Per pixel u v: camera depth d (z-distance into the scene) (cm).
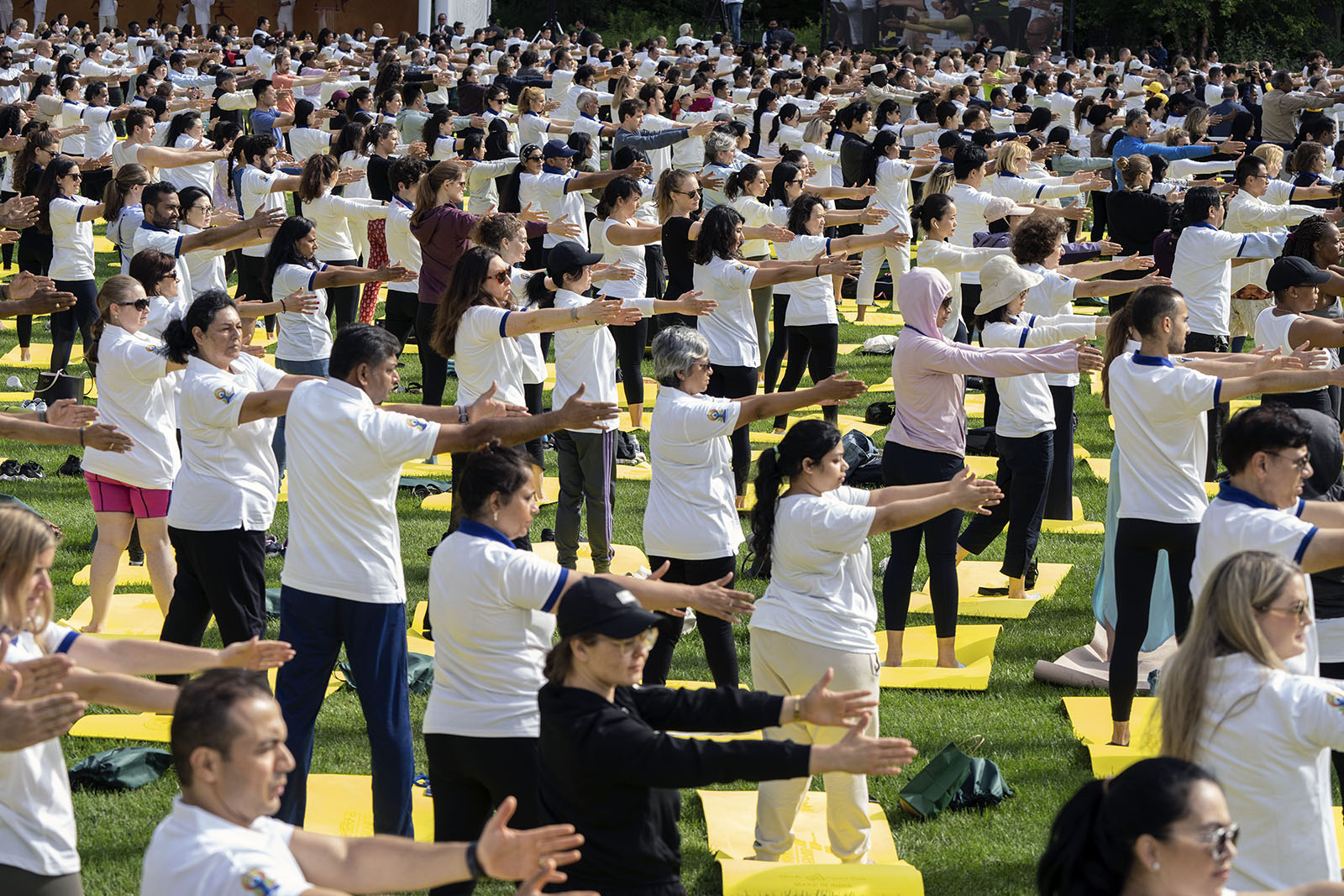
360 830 677
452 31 4281
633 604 447
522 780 545
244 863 354
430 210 1166
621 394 1561
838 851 647
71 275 1469
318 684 625
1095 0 6072
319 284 1091
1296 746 446
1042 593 1048
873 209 1359
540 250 1612
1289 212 1342
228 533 713
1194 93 3309
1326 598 616
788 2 6619
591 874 450
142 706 456
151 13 5153
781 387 1513
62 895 464
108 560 880
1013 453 990
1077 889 368
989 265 968
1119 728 780
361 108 2116
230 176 1630
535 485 562
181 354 710
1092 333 945
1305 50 6003
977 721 832
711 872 660
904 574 892
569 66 2953
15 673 412
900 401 870
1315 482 654
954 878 661
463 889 548
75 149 2331
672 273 1301
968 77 2986
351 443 606
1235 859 454
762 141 2372
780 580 631
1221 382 697
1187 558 742
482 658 546
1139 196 1581
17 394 1479
